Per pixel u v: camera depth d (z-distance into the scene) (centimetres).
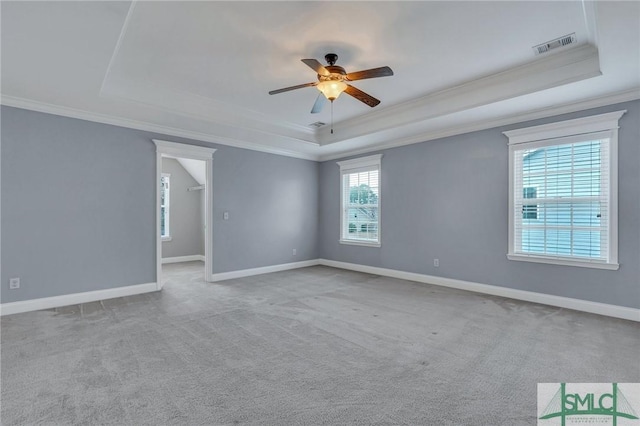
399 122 459
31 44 242
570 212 375
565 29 265
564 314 350
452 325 319
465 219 464
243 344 275
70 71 288
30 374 222
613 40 233
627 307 335
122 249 434
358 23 255
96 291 412
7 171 356
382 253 576
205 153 518
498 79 354
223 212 545
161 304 394
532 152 404
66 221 392
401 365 237
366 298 420
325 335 294
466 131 459
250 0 224
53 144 383
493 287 436
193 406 187
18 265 361
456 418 176
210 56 306
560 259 377
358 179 629
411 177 530
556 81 316
